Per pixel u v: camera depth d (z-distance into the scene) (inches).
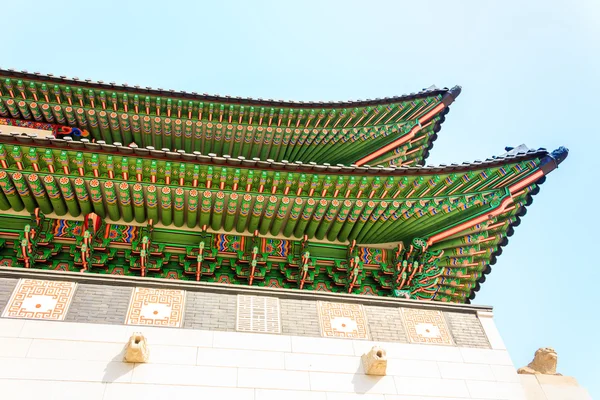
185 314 440.5
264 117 757.3
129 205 560.7
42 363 380.2
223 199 567.8
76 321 414.0
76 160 526.9
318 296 483.5
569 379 466.6
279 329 446.6
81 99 713.6
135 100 717.3
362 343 450.9
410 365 442.3
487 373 451.2
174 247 587.2
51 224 565.0
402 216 602.5
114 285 450.3
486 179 595.8
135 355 387.5
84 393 368.8
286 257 603.5
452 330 485.4
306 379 412.5
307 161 785.6
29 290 428.1
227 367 406.6
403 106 788.0
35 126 721.0
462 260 646.5
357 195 583.8
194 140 753.6
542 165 591.8
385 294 614.5
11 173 526.3
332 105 768.9
